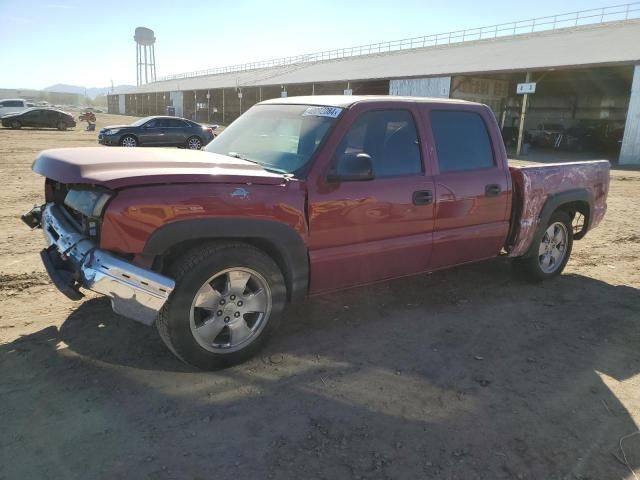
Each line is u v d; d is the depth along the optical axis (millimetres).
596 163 5902
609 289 5566
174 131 22078
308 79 44594
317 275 3781
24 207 8602
